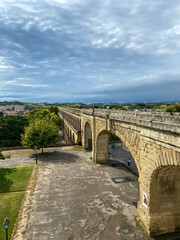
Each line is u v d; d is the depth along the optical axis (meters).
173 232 14.82
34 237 14.02
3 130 53.94
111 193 20.72
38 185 22.62
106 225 15.41
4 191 21.11
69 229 14.91
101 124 27.59
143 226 15.27
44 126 37.03
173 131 10.81
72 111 60.78
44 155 36.59
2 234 14.28
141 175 15.75
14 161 32.50
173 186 14.62
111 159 34.03
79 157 35.09
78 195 20.22
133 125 16.86
